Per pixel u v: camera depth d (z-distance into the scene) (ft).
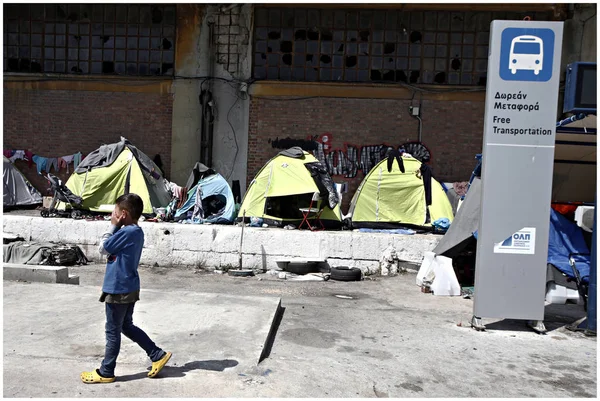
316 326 20.30
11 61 44.68
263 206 35.99
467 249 30.58
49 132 44.34
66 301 21.15
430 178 36.65
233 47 43.09
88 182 37.32
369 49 42.80
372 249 32.71
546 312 23.79
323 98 42.63
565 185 29.66
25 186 43.37
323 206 35.94
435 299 26.37
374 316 22.36
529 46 19.56
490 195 20.13
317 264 32.50
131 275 13.08
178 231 33.24
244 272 31.63
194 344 16.37
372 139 42.45
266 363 15.57
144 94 43.83
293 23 43.14
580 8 40.34
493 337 19.58
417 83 42.39
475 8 41.27
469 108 41.91
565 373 16.05
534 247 20.10
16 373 13.75
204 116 43.27
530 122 19.80
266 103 43.04
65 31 44.39
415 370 15.78
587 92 19.71
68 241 34.04
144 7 43.93
